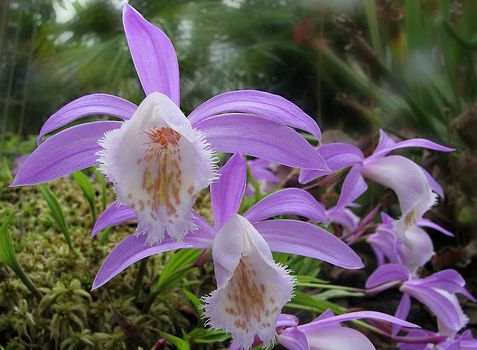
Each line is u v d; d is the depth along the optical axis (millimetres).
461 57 376
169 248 171
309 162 160
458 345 203
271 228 177
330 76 511
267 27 672
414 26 370
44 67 646
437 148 221
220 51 651
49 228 270
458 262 329
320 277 328
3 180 338
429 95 373
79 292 218
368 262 342
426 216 360
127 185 158
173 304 233
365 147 370
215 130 164
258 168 329
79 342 213
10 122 634
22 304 215
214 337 198
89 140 164
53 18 682
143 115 157
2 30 493
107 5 684
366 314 175
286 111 158
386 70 370
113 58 629
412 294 248
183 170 162
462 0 383
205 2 661
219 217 169
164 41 154
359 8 460
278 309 164
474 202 340
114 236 260
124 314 222
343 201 226
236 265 157
